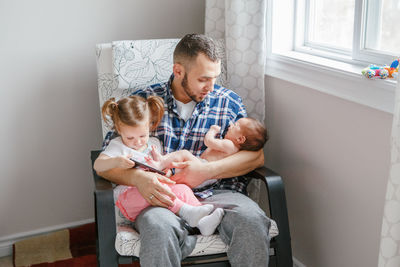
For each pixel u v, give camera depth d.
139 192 1.54
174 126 1.77
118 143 1.65
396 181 1.21
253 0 1.88
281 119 1.94
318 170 1.77
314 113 1.74
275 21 1.94
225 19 2.00
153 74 1.93
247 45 1.93
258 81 1.95
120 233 1.47
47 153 2.18
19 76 2.05
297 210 1.92
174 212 1.53
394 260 1.23
